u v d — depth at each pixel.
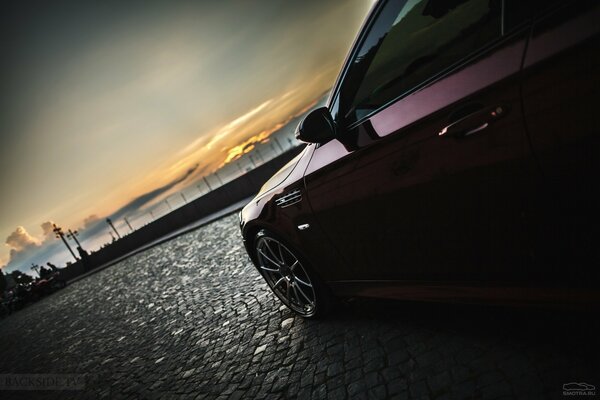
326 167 2.01
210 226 14.53
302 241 2.50
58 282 25.34
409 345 2.14
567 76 1.02
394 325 2.39
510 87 1.16
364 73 1.78
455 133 1.34
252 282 4.85
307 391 2.24
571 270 1.26
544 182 1.17
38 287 23.81
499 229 1.38
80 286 19.47
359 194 1.88
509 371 1.65
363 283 2.29
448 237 1.59
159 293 7.24
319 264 2.52
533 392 1.50
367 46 1.75
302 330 2.96
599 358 1.48
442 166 1.44
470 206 1.42
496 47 1.25
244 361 2.98
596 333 1.59
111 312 7.84
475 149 1.30
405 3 1.56
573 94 1.01
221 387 2.78
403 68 1.59
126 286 10.54
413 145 1.52
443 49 1.44
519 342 1.77
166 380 3.36
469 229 1.49
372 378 2.05
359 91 1.82
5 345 10.62
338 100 1.95
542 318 1.83
